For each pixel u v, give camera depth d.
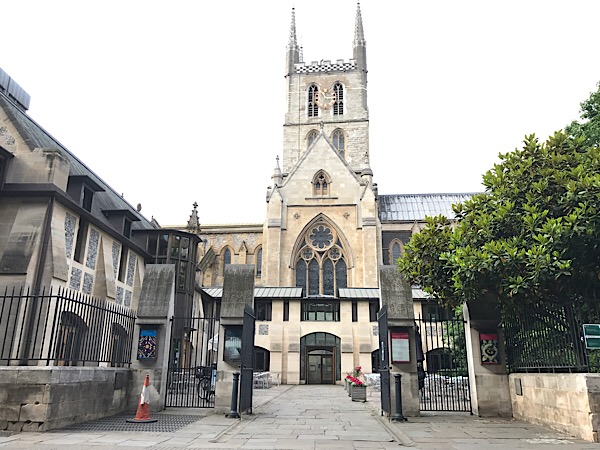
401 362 15.34
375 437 11.18
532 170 14.85
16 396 11.34
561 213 13.59
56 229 21.42
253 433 11.62
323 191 48.91
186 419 13.76
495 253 13.21
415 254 16.33
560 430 12.13
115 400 14.63
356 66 66.06
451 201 61.22
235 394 14.41
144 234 33.06
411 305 15.73
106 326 15.17
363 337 37.56
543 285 12.95
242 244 55.75
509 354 15.47
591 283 12.90
